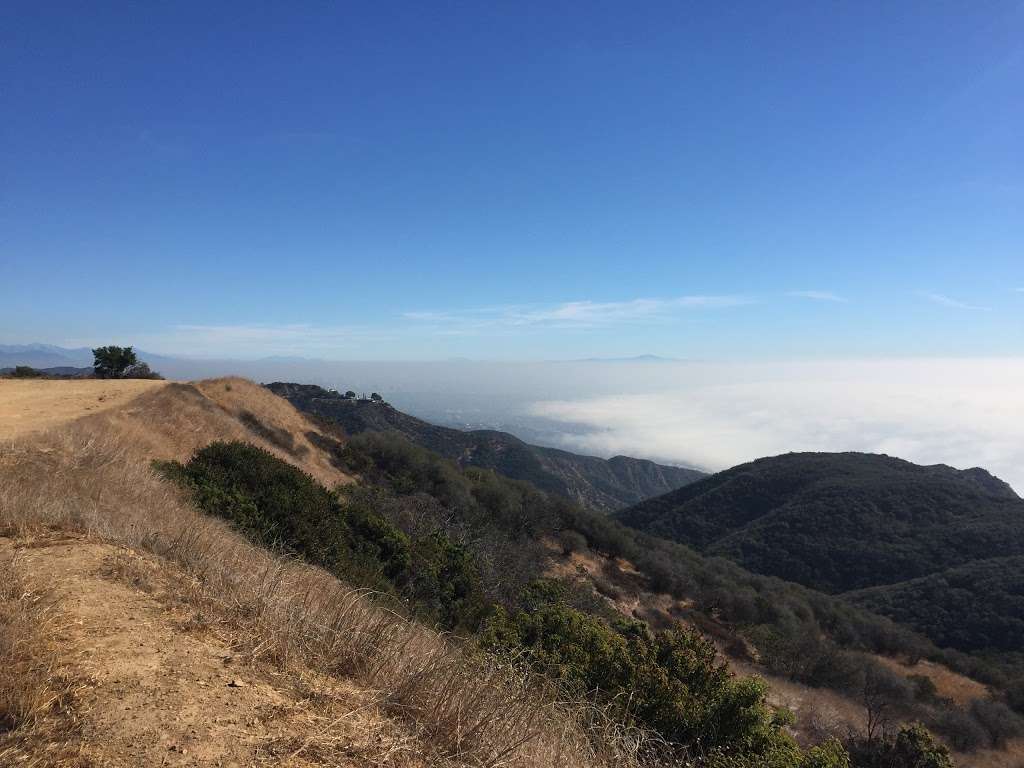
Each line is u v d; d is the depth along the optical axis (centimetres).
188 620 363
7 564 387
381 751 259
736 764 467
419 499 2964
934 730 2580
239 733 246
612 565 4184
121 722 237
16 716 231
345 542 1132
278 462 1274
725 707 522
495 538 2789
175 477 1047
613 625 1477
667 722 511
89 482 753
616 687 540
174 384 2697
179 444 2020
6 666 259
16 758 206
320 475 2916
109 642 309
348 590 498
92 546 484
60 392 2125
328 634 376
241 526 932
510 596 1631
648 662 575
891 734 2047
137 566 447
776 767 479
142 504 734
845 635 4075
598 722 403
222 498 1012
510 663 411
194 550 535
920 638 4272
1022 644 4062
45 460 830
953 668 3875
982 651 4138
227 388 3234
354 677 337
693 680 568
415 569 1274
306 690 302
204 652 321
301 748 244
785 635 3291
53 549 462
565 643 712
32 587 360
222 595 414
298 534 998
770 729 536
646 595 3772
